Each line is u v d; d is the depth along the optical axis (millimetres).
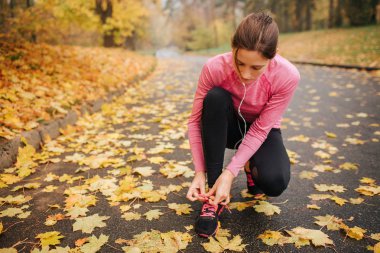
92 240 1866
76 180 2705
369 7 25234
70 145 3486
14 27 7227
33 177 2758
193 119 2094
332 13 28516
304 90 6785
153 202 2350
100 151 3348
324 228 2002
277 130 2150
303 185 2590
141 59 12930
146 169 2893
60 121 3877
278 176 1945
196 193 1888
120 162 3045
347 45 17219
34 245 1846
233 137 2248
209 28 49188
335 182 2633
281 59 1878
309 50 18938
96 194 2465
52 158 3176
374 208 2229
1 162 2826
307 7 34688
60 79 5488
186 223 2080
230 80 1909
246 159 1894
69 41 14156
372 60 11328
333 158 3133
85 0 9312
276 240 1881
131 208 2268
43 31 9078
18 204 2295
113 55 10367
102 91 5672
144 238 1896
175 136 3832
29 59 5934
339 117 4602
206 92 1998
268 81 1851
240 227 2033
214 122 1911
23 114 3635
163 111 5117
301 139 3703
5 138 2977
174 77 9719
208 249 1802
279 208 2248
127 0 12789
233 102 2031
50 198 2396
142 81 8828
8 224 2055
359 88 6637
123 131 4121
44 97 4375
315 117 4652
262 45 1438
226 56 1887
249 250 1810
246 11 42562
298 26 35812
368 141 3584
